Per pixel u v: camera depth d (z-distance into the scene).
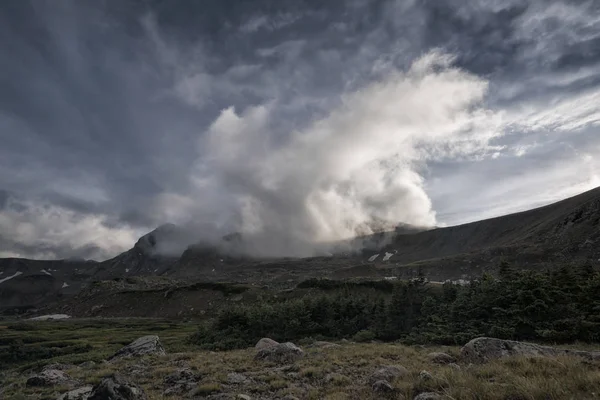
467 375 13.88
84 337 110.75
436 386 13.55
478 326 40.62
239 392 17.53
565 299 36.25
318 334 60.75
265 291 173.00
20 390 21.28
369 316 62.88
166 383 20.58
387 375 17.27
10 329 144.12
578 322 32.03
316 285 126.75
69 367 30.05
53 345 92.94
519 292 36.69
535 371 13.29
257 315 62.12
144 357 32.34
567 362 13.86
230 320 63.59
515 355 17.59
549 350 19.91
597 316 31.50
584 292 35.31
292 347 27.06
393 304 56.22
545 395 10.26
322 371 20.77
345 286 117.69
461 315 43.69
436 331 43.78
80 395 17.03
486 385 11.84
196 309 172.88
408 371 17.83
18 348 85.62
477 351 20.72
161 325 142.00
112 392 13.41
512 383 11.88
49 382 22.70
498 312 38.59
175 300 189.00
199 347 53.16
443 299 56.00
